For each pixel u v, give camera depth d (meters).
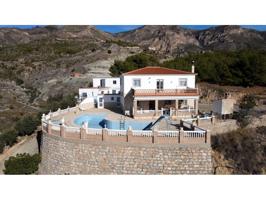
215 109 39.00
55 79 92.81
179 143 27.09
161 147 27.12
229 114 37.88
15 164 32.56
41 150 34.22
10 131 44.31
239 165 28.77
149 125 36.72
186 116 41.16
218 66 64.88
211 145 30.28
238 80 62.50
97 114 45.28
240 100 55.50
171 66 68.56
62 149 29.81
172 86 44.06
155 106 42.34
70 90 78.38
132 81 44.28
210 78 65.50
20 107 72.56
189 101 45.25
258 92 57.81
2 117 62.84
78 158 28.92
